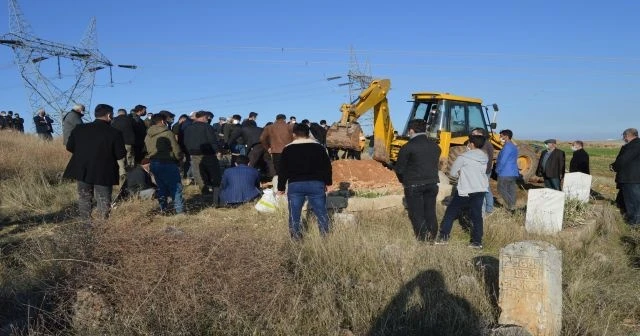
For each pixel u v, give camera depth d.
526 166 15.83
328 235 6.17
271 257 4.95
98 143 6.77
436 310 4.65
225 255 4.68
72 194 9.45
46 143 15.48
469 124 14.79
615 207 11.65
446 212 7.62
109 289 4.40
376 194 9.90
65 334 4.14
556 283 4.57
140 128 11.19
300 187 6.50
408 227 8.03
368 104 14.96
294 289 4.83
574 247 7.57
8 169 10.86
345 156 16.70
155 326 4.11
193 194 10.52
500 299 4.70
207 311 4.30
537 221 8.32
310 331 4.41
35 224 7.33
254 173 9.31
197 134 9.65
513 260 4.61
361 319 4.61
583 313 4.89
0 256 5.59
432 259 5.60
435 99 14.73
